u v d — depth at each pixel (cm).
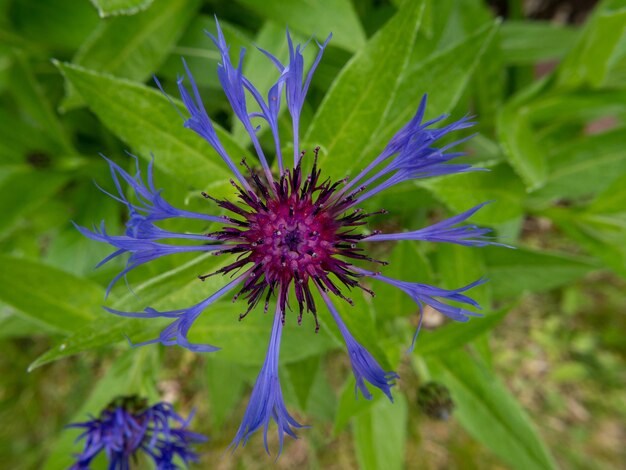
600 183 12
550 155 12
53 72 12
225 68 6
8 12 10
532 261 12
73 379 18
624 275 11
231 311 9
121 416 9
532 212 12
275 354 6
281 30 9
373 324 7
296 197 7
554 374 20
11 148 12
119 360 10
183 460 9
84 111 13
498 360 19
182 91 6
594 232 11
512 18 15
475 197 10
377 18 12
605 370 20
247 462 18
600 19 10
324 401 13
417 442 18
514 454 11
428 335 10
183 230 8
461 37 12
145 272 10
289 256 7
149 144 8
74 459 10
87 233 6
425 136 6
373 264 10
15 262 9
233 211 7
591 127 18
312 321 9
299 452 18
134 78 10
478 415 11
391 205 10
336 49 11
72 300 9
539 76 17
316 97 11
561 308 20
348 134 8
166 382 17
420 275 10
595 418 20
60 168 12
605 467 19
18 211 12
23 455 17
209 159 8
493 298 12
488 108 13
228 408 13
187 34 10
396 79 8
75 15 10
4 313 10
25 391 18
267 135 10
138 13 9
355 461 18
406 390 18
